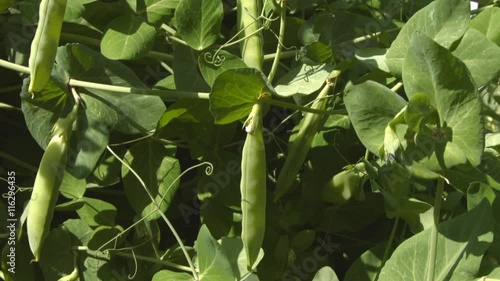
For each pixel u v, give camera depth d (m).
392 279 0.61
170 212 0.69
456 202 0.69
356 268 0.65
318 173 0.70
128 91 0.63
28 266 0.65
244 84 0.60
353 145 0.72
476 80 0.63
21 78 0.69
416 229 0.65
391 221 0.71
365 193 0.70
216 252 0.60
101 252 0.65
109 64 0.64
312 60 0.68
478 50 0.63
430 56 0.57
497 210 0.63
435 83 0.57
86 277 0.65
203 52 0.65
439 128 0.58
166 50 0.70
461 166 0.58
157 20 0.66
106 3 0.66
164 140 0.66
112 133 0.67
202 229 0.61
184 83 0.66
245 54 0.64
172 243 0.69
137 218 0.66
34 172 0.68
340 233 0.71
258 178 0.60
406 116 0.57
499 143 0.67
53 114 0.63
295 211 0.69
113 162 0.66
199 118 0.66
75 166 0.62
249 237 0.60
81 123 0.63
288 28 0.72
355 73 0.69
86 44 0.67
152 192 0.65
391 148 0.58
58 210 0.66
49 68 0.59
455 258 0.61
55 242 0.65
